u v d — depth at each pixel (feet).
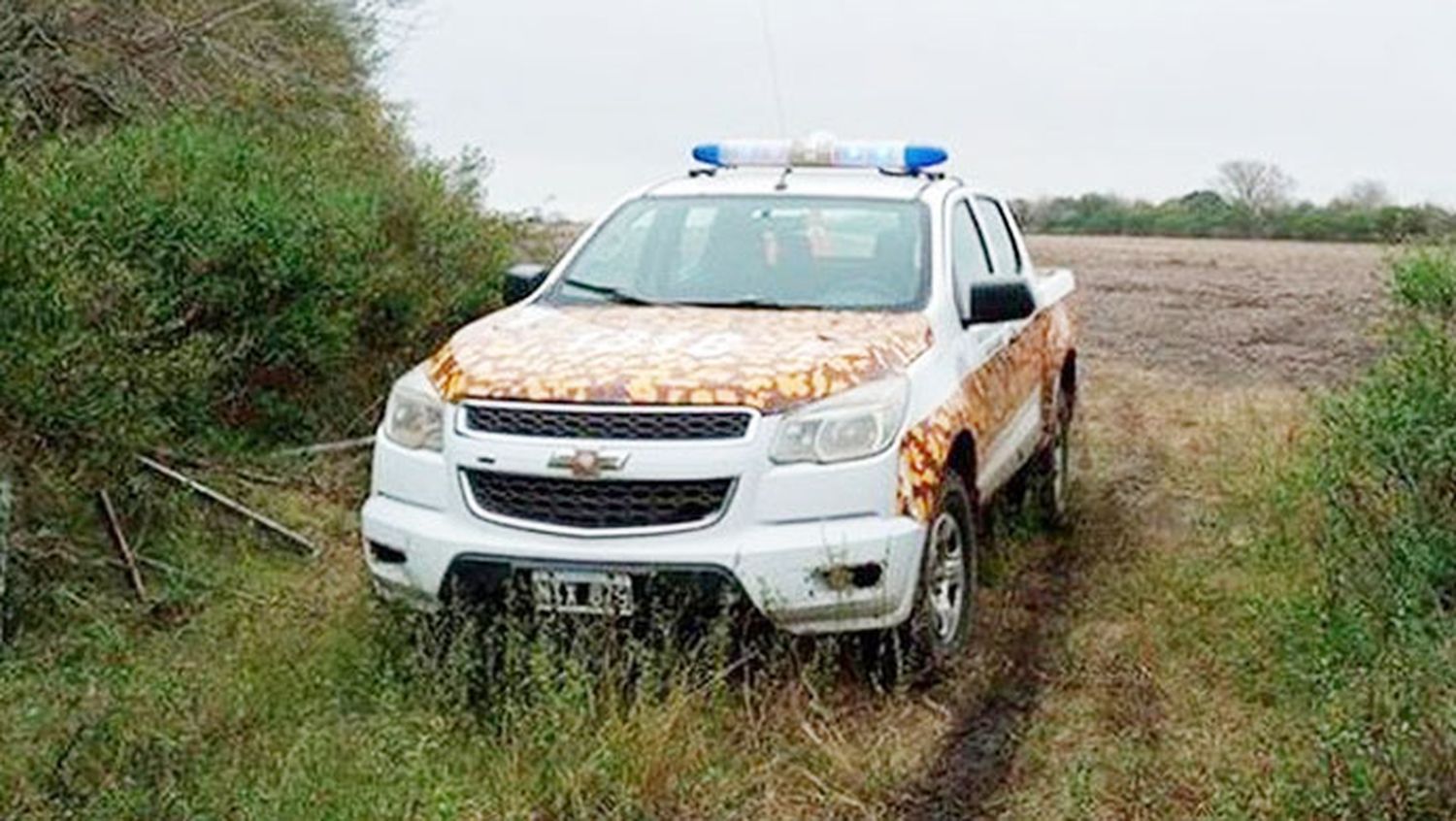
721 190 25.89
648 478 18.81
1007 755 18.60
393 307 33.53
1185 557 26.63
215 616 21.61
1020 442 26.37
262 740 17.21
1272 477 29.04
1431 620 18.88
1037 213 132.36
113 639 20.07
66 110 39.40
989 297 23.35
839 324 21.68
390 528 19.95
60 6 39.50
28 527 22.16
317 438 31.07
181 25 41.93
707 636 18.97
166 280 28.30
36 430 22.53
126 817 15.33
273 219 30.01
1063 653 21.93
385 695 18.13
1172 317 68.74
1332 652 19.47
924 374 20.94
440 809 15.80
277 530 25.35
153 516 24.48
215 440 28.35
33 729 16.97
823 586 18.98
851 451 19.26
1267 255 101.30
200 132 34.40
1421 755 15.49
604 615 18.83
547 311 23.03
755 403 19.08
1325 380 50.57
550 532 19.02
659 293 24.04
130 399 23.82
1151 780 17.31
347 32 51.70
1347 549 21.40
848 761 18.07
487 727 18.56
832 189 25.59
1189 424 41.45
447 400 19.93
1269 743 17.93
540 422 19.27
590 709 17.78
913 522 19.58
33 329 22.61
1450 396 21.84
